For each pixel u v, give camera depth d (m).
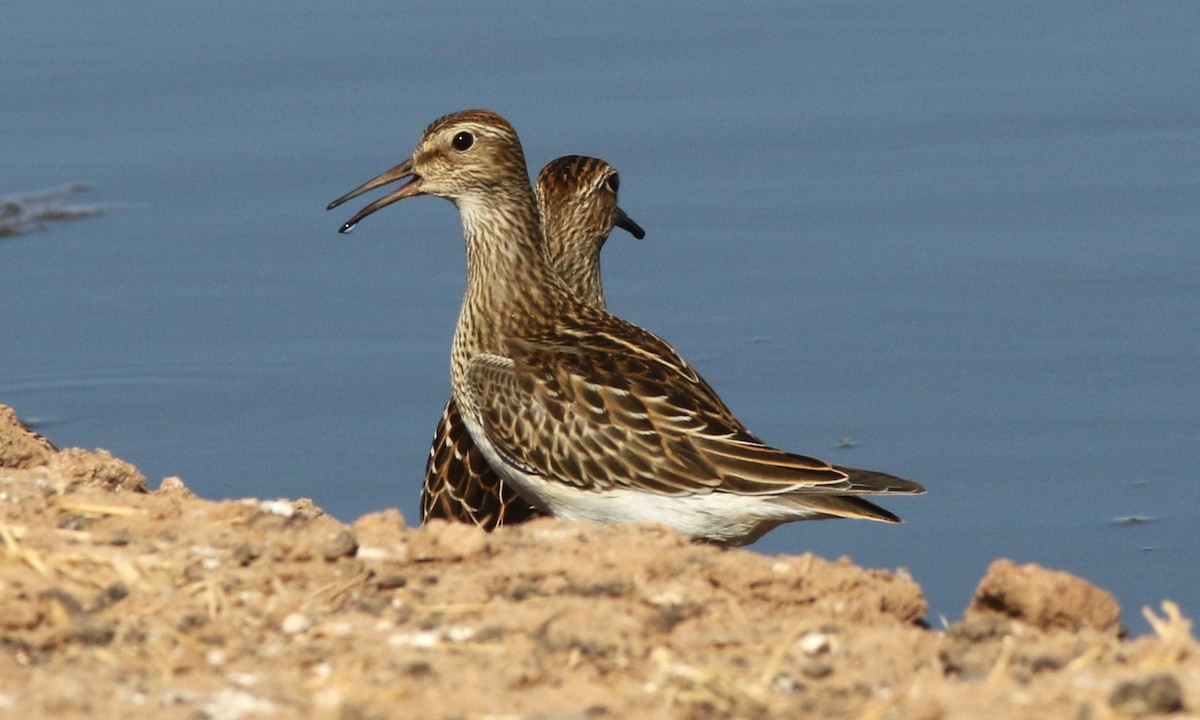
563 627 10.81
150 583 11.35
